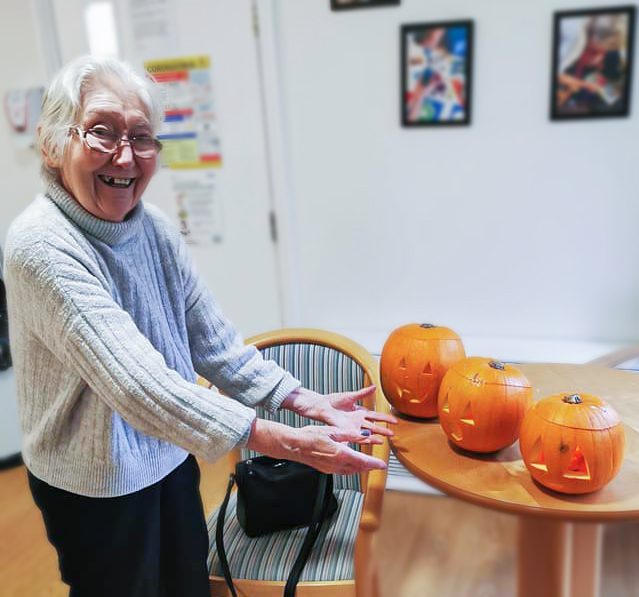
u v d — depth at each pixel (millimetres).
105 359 825
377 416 1048
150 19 2084
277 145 2070
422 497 1945
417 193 1999
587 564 1098
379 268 2111
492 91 1843
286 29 1961
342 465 892
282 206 2127
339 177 2057
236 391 1145
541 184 1889
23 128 2350
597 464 814
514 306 2023
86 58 886
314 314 2236
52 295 821
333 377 1313
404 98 1904
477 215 1969
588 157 1829
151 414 844
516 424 930
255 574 1101
